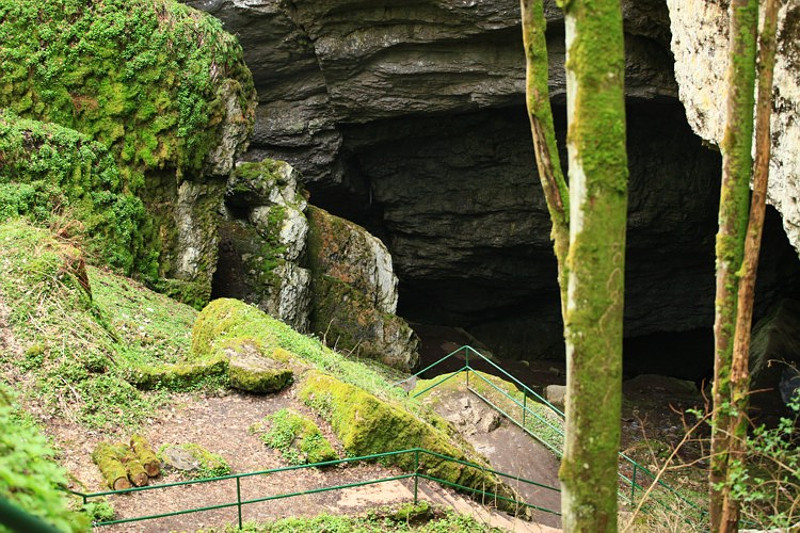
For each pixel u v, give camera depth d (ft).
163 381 30.81
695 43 32.60
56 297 30.66
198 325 36.01
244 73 50.98
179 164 47.01
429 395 42.42
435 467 29.76
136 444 26.68
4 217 37.58
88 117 44.86
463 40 57.98
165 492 25.25
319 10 57.98
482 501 29.81
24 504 11.21
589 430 14.51
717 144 32.17
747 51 18.51
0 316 29.17
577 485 14.67
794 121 25.36
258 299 54.03
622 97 14.21
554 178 17.11
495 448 39.37
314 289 58.29
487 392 42.63
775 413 55.93
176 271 47.62
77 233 40.57
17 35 43.47
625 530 20.36
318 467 28.58
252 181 55.62
